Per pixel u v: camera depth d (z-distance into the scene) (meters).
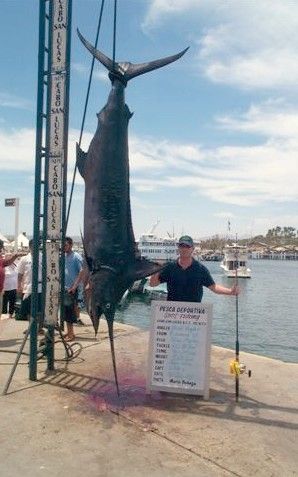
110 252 4.12
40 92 4.89
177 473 2.98
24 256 7.42
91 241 4.15
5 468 2.99
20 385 4.65
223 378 5.09
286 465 3.13
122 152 4.20
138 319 24.45
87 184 4.21
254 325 26.70
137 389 4.64
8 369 5.21
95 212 4.15
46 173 4.94
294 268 130.75
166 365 4.51
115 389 4.60
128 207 4.27
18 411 3.96
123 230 4.20
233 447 3.37
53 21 4.91
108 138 4.15
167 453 3.25
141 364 5.59
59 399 4.27
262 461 3.17
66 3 4.88
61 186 4.91
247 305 36.81
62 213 4.95
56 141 4.90
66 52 4.89
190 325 4.54
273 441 3.49
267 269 121.06
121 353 6.14
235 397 4.47
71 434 3.53
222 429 3.69
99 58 4.23
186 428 3.69
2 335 7.20
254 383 4.93
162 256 49.94
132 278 4.20
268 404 4.29
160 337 4.57
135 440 3.45
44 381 4.80
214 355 6.14
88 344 6.64
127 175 4.27
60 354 5.97
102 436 3.50
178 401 4.32
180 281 4.63
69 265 6.90
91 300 4.13
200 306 4.54
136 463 3.10
